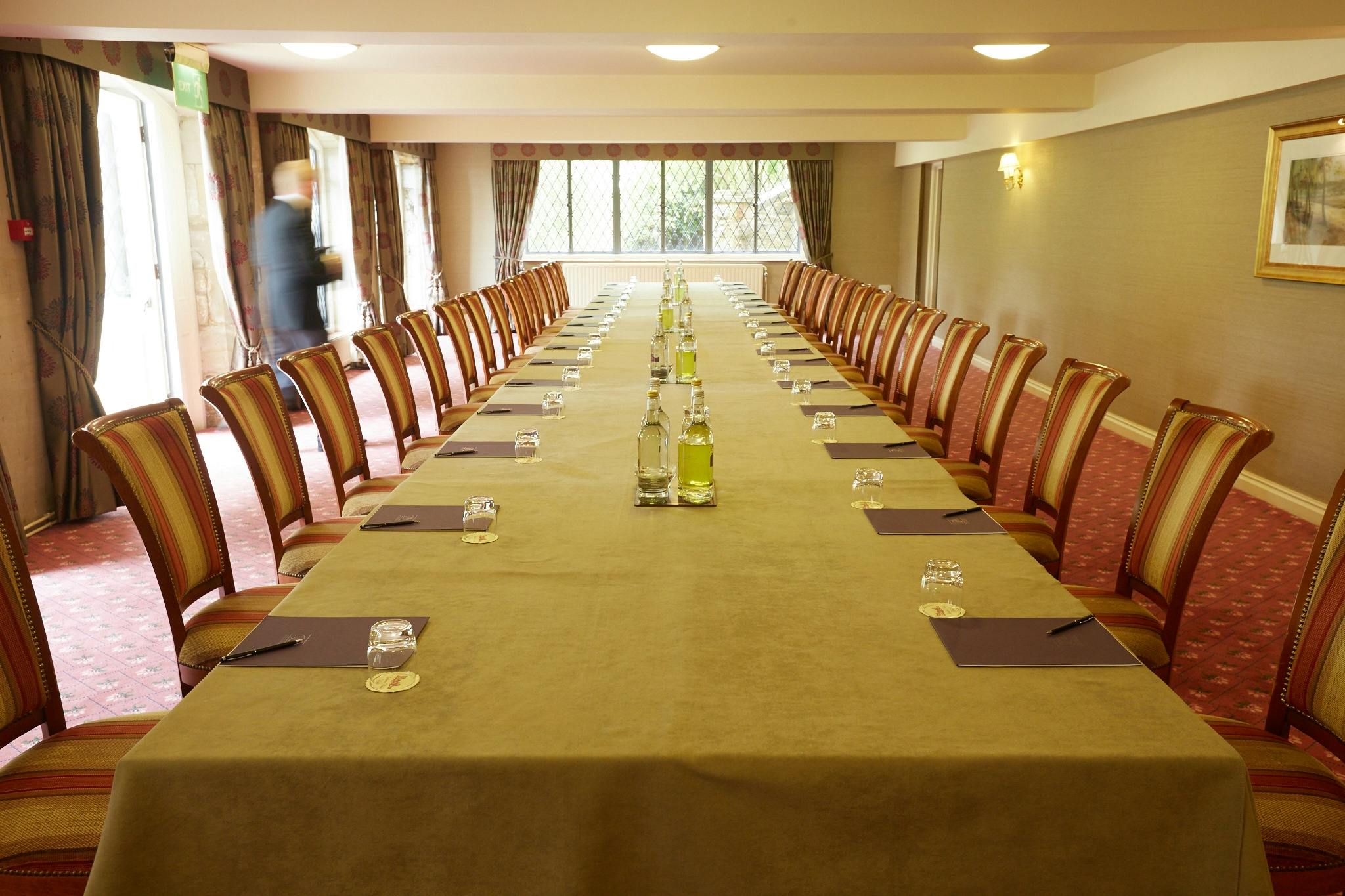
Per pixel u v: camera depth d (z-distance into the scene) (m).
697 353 5.54
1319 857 1.80
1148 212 7.07
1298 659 2.15
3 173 4.95
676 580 2.11
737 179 13.78
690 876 1.47
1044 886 1.48
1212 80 6.05
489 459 3.11
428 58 7.02
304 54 6.18
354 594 2.03
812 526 2.46
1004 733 1.50
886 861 1.47
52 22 4.47
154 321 7.02
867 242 13.77
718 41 4.94
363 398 8.95
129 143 6.71
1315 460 5.35
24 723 2.07
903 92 7.88
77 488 5.34
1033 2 4.69
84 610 4.23
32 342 5.21
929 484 2.84
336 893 1.47
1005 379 4.08
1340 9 4.54
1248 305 5.91
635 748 1.45
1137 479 6.19
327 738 1.49
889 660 1.74
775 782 1.44
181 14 4.54
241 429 3.10
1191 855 1.47
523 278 8.91
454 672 1.69
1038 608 1.96
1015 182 9.62
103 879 1.43
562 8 4.73
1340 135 5.01
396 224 11.21
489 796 1.44
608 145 13.40
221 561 2.89
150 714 2.15
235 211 7.34
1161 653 2.55
